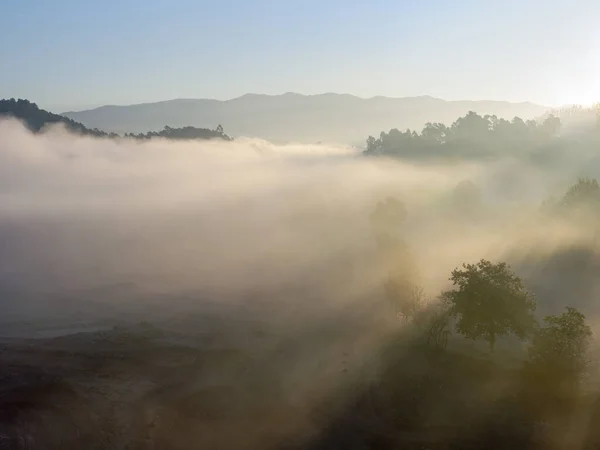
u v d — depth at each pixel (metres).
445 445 38.59
